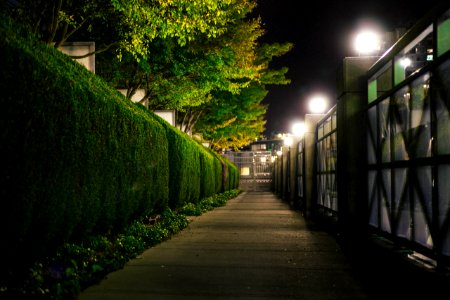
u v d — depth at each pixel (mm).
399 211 5828
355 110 8172
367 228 7488
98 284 5328
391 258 5727
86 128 5984
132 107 9453
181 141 13562
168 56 13727
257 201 25609
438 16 4414
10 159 4277
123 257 6668
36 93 4691
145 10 9031
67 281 4887
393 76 6074
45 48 6465
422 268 4859
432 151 4578
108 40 11883
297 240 9250
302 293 5020
